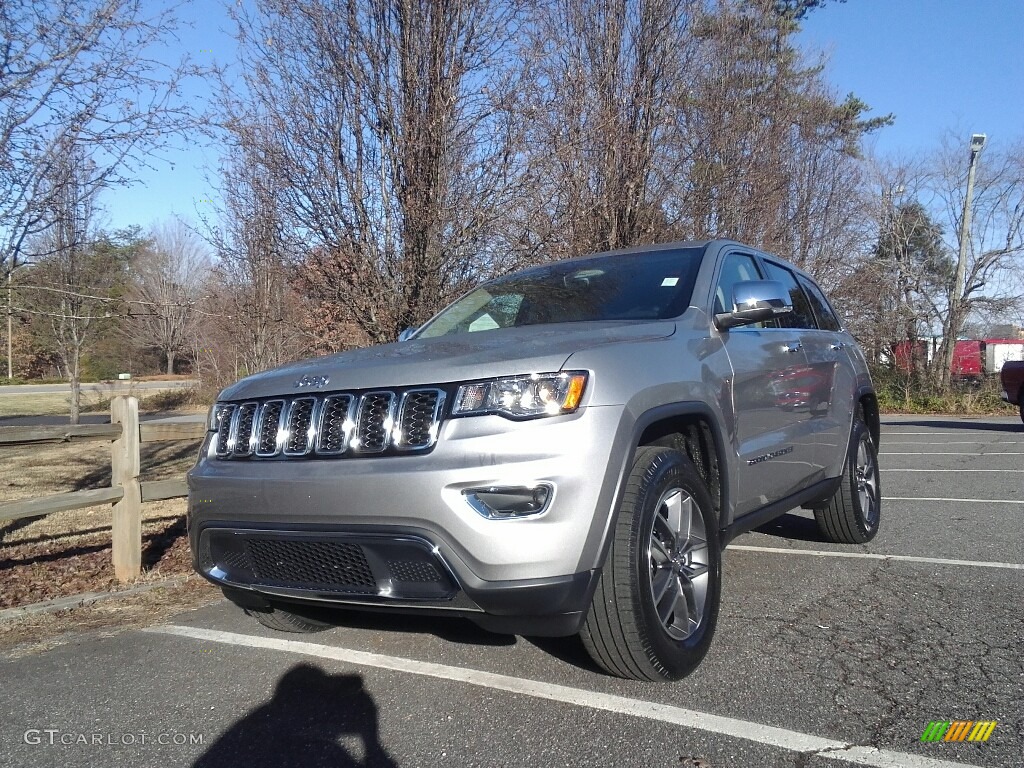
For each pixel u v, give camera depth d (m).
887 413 22.70
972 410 22.00
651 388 3.18
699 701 3.11
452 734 2.93
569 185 8.71
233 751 2.91
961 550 5.31
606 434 2.90
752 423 4.03
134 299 6.64
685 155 11.16
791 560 5.18
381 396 3.06
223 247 8.22
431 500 2.79
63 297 6.25
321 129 7.07
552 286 4.52
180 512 7.66
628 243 9.92
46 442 4.91
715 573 3.50
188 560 5.82
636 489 3.04
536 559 2.74
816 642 3.70
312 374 3.31
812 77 18.98
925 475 9.16
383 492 2.86
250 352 9.30
